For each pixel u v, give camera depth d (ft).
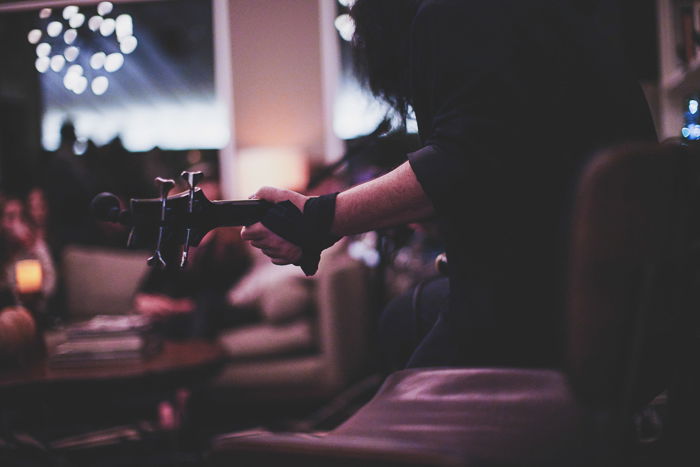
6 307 8.41
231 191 18.31
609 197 2.00
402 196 2.78
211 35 19.48
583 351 2.04
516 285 2.91
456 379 2.55
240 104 18.19
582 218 2.03
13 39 18.37
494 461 2.12
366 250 12.55
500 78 2.72
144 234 3.05
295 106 18.07
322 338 12.15
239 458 2.28
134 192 16.61
